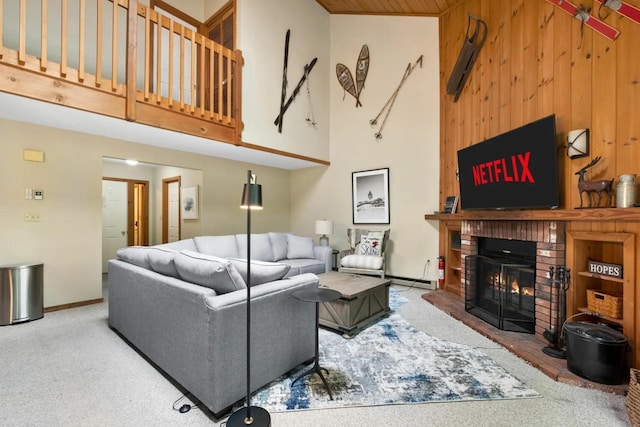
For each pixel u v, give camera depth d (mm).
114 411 1668
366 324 2965
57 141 3406
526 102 2992
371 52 5137
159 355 2080
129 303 2482
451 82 3949
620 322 2109
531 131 2637
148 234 6316
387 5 4723
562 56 2621
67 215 3494
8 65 2287
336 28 5527
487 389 1902
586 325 2098
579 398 1813
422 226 4574
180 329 1847
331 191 5707
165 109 3213
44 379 1979
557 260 2469
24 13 2338
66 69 2541
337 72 5523
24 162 3203
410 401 1777
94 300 3701
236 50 3930
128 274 2488
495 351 2438
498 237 3107
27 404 1716
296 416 1646
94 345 2498
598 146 2311
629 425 1583
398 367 2174
